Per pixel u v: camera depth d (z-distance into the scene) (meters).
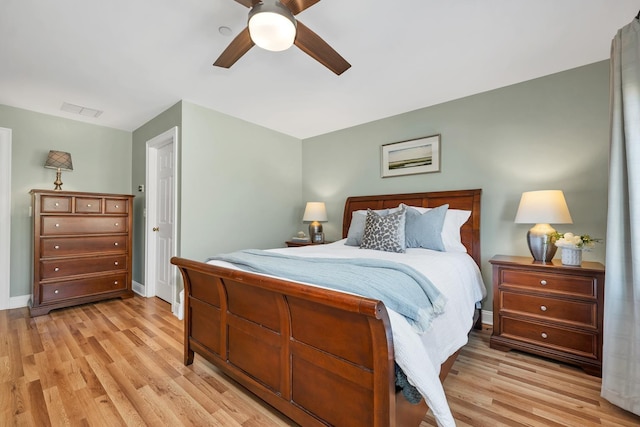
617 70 1.50
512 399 1.59
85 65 2.32
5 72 2.42
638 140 1.40
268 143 3.93
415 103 3.11
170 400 1.58
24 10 1.69
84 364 1.95
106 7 1.68
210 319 1.79
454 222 2.71
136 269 3.90
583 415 1.46
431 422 1.42
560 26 1.86
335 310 1.12
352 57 2.22
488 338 2.41
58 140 3.45
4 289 3.09
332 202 4.08
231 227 3.44
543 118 2.52
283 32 1.41
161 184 3.51
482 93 2.83
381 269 1.47
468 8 1.70
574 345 1.94
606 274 1.56
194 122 3.08
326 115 3.46
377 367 0.98
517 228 2.62
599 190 2.28
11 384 1.71
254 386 1.47
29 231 3.24
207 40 2.00
